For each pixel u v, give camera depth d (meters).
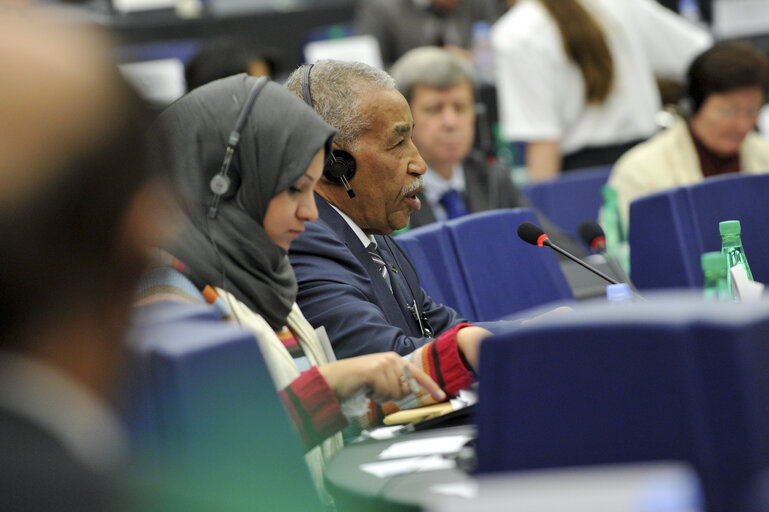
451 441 3.95
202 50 10.49
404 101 5.81
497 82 12.39
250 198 4.68
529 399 2.78
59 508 1.55
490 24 14.70
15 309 1.68
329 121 5.71
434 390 4.25
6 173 1.62
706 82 9.19
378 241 6.10
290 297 4.88
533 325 2.77
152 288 4.13
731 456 2.54
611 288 4.86
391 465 3.70
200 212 4.61
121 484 1.61
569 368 2.72
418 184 5.84
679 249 7.51
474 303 6.92
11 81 1.62
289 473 2.76
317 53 14.09
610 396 2.67
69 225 1.67
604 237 6.91
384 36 14.33
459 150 8.85
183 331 2.79
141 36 14.17
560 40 11.38
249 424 2.69
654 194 7.61
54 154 1.64
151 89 1.80
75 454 1.56
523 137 11.62
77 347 1.74
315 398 4.11
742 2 14.88
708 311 2.58
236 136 4.64
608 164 11.59
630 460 2.66
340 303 5.32
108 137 1.69
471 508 1.57
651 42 12.37
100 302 1.74
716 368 2.53
